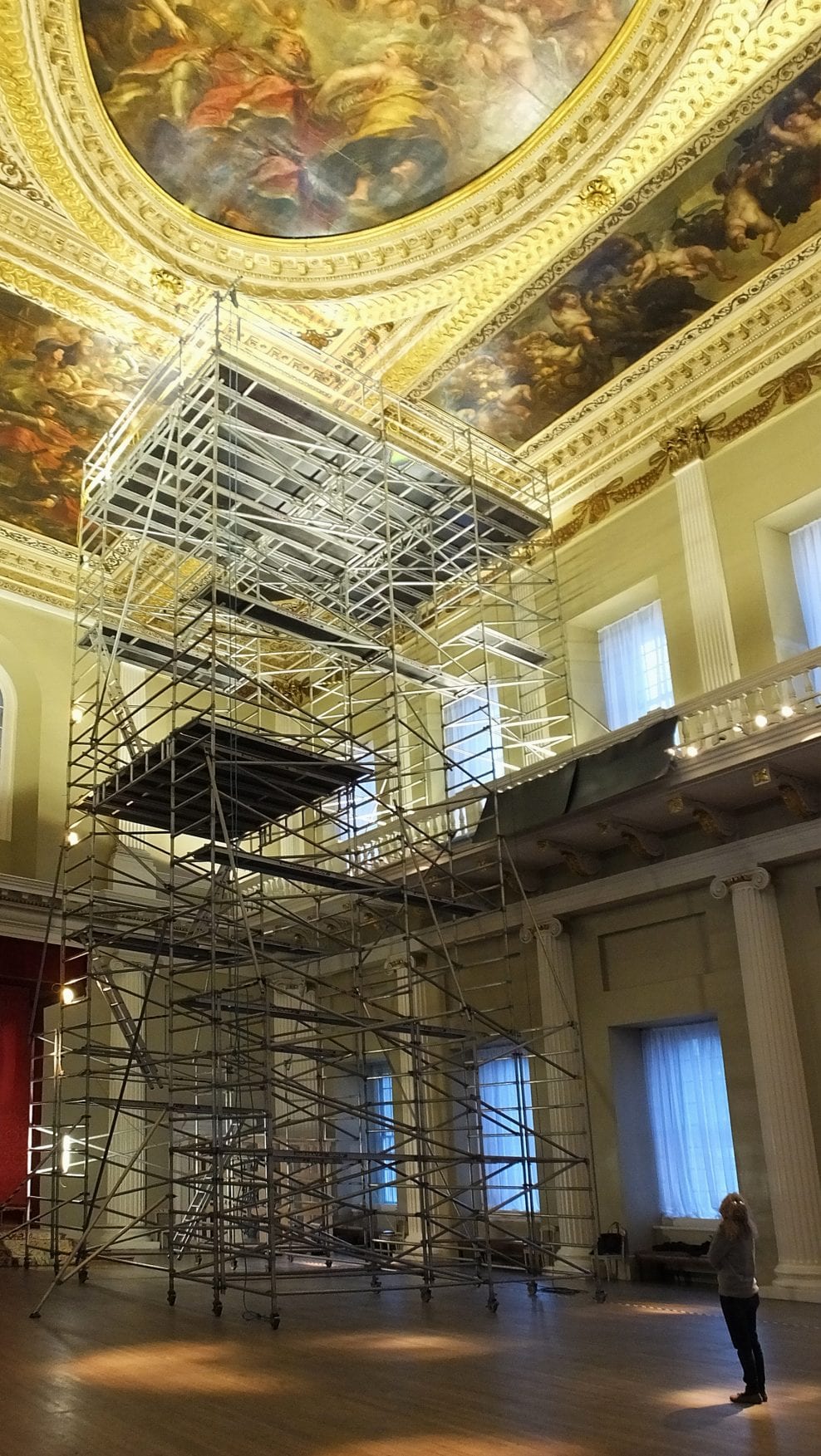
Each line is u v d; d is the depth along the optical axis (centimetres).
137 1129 1908
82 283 1566
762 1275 1350
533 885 1711
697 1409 726
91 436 1850
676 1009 1516
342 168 1473
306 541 1883
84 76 1310
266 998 1248
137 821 1628
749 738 1339
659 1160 1574
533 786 1594
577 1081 1614
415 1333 1055
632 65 1349
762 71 1326
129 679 2170
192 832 1664
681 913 1534
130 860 2047
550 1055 1638
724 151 1409
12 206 1455
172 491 1653
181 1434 668
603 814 1512
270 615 1678
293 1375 849
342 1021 1365
